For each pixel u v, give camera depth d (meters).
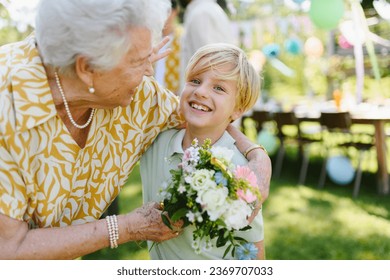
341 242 3.88
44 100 1.49
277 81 10.74
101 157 1.72
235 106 1.73
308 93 10.04
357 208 4.75
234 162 1.69
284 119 6.13
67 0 1.41
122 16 1.41
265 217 4.50
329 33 8.33
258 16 8.68
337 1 4.78
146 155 1.85
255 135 7.96
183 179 1.49
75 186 1.68
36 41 1.57
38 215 1.59
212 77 1.65
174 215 1.46
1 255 1.49
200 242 1.62
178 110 1.83
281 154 6.29
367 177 5.98
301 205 4.86
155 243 1.77
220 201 1.41
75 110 1.60
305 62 10.02
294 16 8.55
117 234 1.57
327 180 5.93
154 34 1.50
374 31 7.53
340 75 8.38
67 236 1.54
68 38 1.41
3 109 1.46
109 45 1.40
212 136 1.75
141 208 1.62
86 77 1.47
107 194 1.76
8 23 5.76
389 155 6.98
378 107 5.96
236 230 1.59
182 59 3.65
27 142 1.49
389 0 5.43
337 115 5.31
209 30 3.48
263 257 1.73
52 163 1.55
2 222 1.47
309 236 4.01
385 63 7.96
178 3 3.57
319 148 7.54
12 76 1.46
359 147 5.37
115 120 1.73
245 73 1.68
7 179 1.48
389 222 4.34
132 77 1.50
